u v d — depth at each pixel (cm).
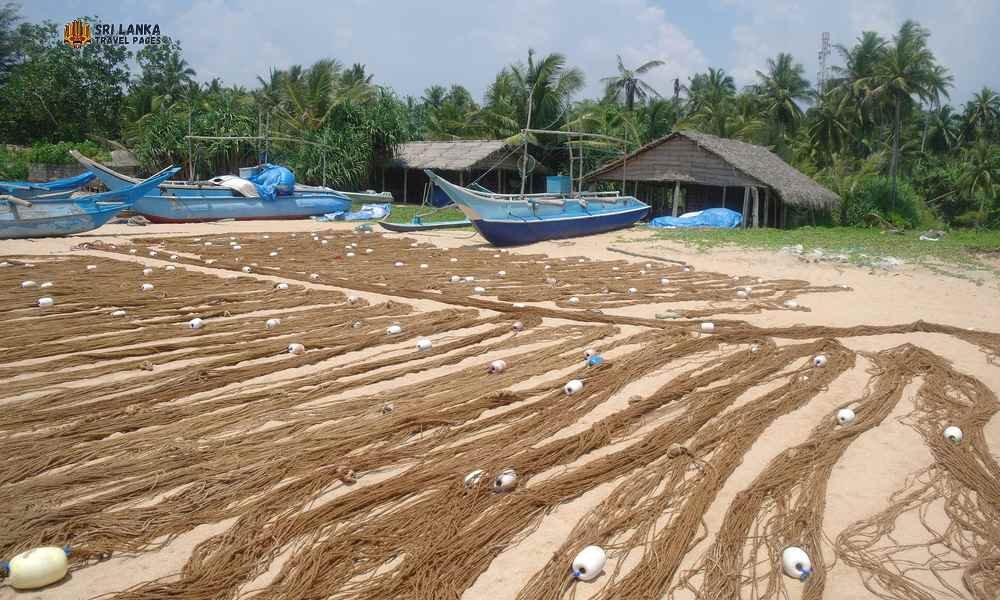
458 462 552
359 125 4103
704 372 812
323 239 2272
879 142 6081
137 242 2011
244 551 426
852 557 441
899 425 668
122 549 433
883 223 3606
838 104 4762
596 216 2558
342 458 561
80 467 538
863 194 3922
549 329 1012
